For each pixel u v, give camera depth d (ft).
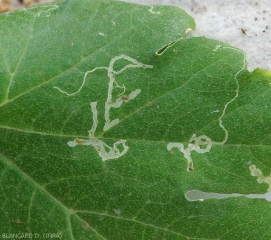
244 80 0.30
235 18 0.40
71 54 0.32
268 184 0.30
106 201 0.31
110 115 0.31
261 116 0.30
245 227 0.30
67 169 0.31
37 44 0.32
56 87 0.31
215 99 0.30
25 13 0.33
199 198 0.30
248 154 0.30
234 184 0.30
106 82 0.31
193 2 0.41
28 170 0.31
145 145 0.31
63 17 0.32
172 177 0.30
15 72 0.31
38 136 0.31
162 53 0.31
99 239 0.31
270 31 0.39
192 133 0.30
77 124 0.31
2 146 0.32
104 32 0.32
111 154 0.31
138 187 0.31
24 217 0.31
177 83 0.31
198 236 0.30
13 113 0.31
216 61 0.31
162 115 0.31
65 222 0.31
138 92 0.31
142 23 0.32
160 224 0.31
